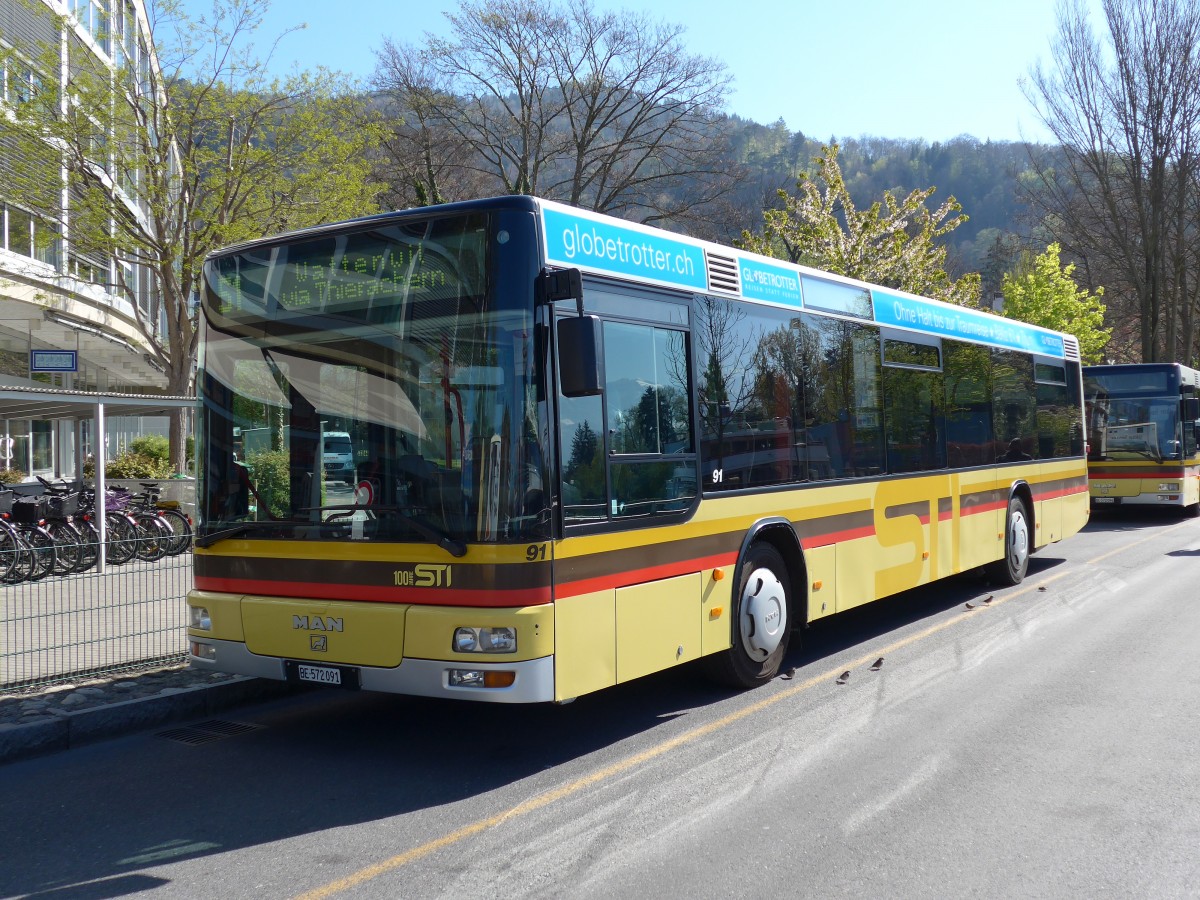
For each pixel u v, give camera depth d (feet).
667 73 113.91
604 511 19.48
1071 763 18.76
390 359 19.12
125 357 108.68
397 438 18.89
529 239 18.42
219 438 21.16
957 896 13.37
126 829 16.38
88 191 61.26
